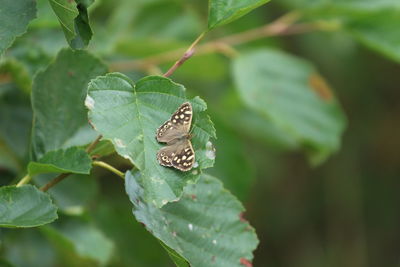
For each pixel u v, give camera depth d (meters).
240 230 1.25
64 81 1.28
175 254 1.20
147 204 1.21
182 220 1.24
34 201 1.20
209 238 1.25
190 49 1.21
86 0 1.18
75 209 1.39
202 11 1.91
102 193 1.64
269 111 1.57
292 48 2.26
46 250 1.45
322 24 1.61
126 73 1.58
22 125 1.39
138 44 1.57
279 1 1.94
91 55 1.29
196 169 1.18
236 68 1.58
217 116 1.61
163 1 1.67
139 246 1.54
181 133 1.19
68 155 1.21
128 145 1.18
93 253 1.40
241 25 1.86
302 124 1.59
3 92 1.39
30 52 1.39
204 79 1.79
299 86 1.60
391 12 1.57
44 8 1.37
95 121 1.17
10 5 1.20
